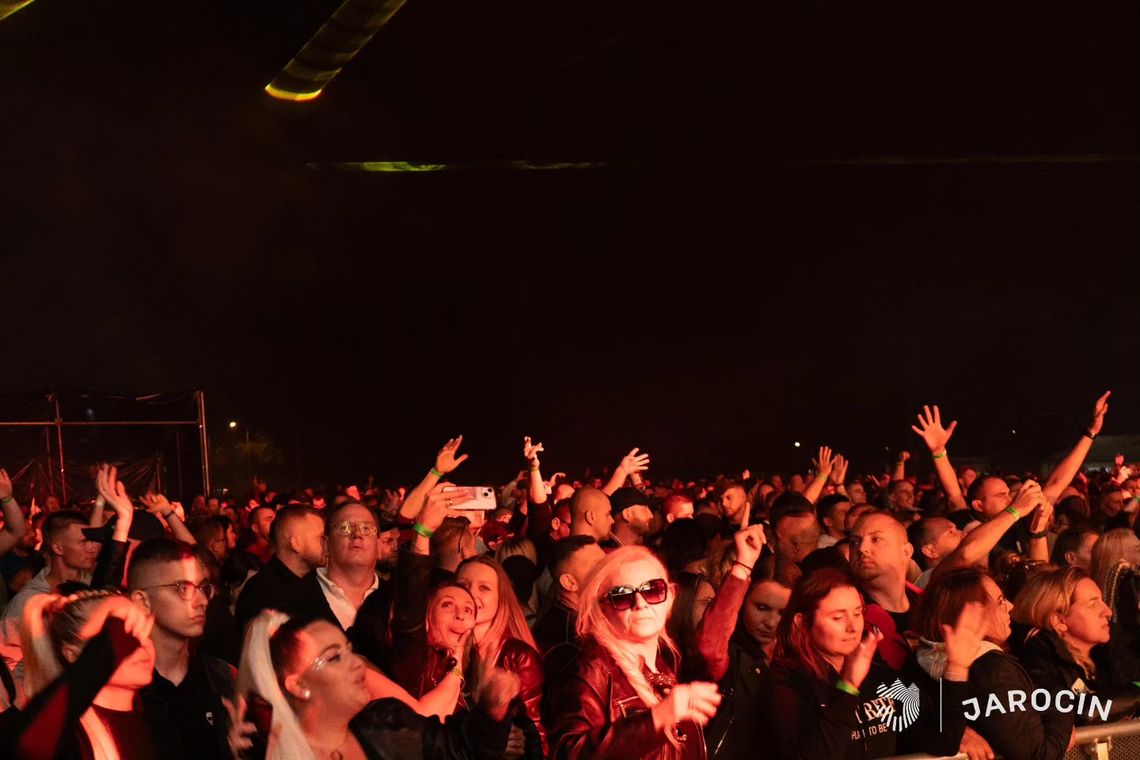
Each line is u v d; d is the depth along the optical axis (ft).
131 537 20.22
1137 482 43.78
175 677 13.42
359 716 10.92
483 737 10.65
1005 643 14.78
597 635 11.87
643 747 10.80
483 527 32.53
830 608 12.64
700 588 17.43
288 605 17.33
